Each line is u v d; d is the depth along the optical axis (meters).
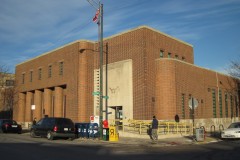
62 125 24.48
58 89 39.66
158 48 33.78
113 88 33.66
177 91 32.41
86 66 35.66
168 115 31.12
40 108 44.25
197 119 35.84
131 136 27.33
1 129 33.66
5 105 56.16
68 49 37.84
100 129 24.45
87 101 35.19
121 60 33.44
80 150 16.83
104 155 14.66
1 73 56.62
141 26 32.09
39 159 12.98
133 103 31.50
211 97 40.00
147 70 31.30
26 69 48.06
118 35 34.19
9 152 15.46
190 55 41.16
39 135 25.91
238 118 47.22
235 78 47.53
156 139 24.19
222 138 26.00
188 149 18.08
